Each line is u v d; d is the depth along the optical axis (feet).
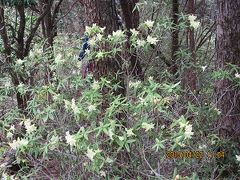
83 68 9.05
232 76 10.22
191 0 17.60
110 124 6.90
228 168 9.72
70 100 8.47
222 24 11.06
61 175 7.82
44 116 7.91
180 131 6.89
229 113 10.16
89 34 8.60
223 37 11.08
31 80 10.23
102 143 7.41
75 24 23.11
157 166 7.77
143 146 7.50
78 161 7.55
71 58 9.27
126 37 9.35
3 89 10.15
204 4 19.89
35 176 8.02
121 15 13.62
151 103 7.13
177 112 8.14
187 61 9.77
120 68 9.07
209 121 9.39
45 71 9.40
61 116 8.22
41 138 7.75
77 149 7.09
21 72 10.44
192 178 6.97
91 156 6.70
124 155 7.84
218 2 11.17
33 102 8.28
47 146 7.34
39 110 8.30
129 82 8.38
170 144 7.49
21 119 8.78
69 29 21.39
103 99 8.09
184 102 8.94
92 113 7.45
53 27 15.79
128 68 9.16
